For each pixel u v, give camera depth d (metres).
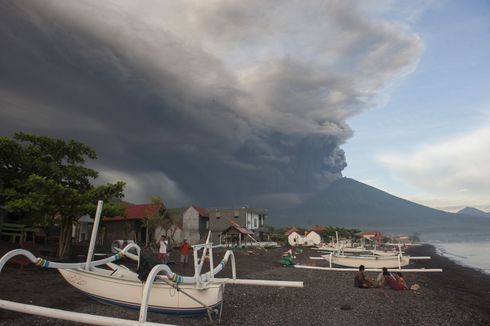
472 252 73.19
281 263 33.53
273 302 16.53
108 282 13.52
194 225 68.50
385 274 21.80
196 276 13.03
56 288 15.59
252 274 26.38
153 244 44.31
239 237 60.84
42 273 18.50
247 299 16.88
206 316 13.25
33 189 21.16
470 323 14.39
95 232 14.63
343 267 34.19
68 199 20.80
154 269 11.23
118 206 23.36
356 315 14.58
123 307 13.27
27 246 19.70
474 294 22.05
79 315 8.60
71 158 25.78
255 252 50.47
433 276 30.31
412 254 66.12
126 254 15.81
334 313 14.79
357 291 20.06
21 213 24.94
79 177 24.86
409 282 25.41
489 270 37.56
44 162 23.78
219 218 72.69
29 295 13.93
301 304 16.33
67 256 22.11
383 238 115.06
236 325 12.47
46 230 28.28
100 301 13.70
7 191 20.56
